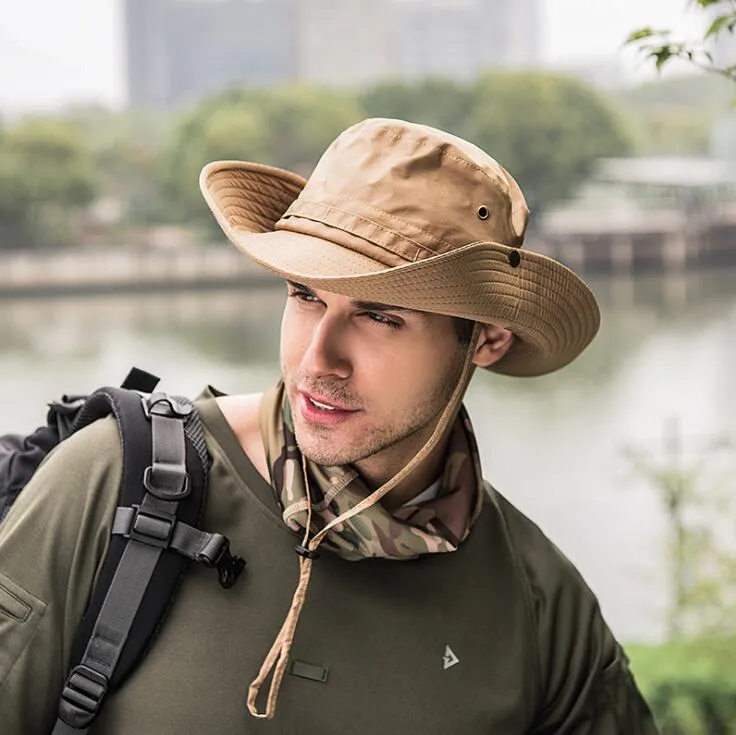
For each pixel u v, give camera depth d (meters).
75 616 1.32
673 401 17.78
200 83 38.62
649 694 4.92
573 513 12.58
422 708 1.39
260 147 28.92
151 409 1.39
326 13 39.31
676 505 6.43
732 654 5.16
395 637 1.41
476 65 37.38
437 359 1.33
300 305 1.31
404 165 1.30
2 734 1.28
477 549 1.50
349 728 1.36
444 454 1.48
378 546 1.37
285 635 1.28
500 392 18.88
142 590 1.31
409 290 1.24
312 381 1.29
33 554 1.31
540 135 28.36
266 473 1.41
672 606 5.75
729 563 5.91
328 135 29.75
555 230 25.86
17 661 1.29
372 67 39.56
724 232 25.62
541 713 1.53
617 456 7.28
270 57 39.59
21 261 23.55
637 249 25.41
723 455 6.82
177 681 1.31
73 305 22.56
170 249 23.41
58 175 25.59
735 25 1.76
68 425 1.48
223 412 1.45
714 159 26.61
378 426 1.31
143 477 1.34
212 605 1.34
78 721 1.28
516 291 1.35
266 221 1.47
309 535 1.39
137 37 38.28
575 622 1.55
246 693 1.33
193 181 27.17
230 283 23.02
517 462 15.25
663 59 1.76
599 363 19.88
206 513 1.38
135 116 32.19
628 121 28.09
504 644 1.47
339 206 1.30
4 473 1.46
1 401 16.72
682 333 21.55
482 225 1.33
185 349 19.70
